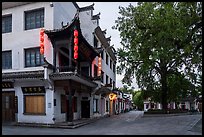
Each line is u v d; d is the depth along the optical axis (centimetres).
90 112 2461
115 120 2392
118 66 2991
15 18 2031
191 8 1488
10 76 1838
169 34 1486
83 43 1944
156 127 1700
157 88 3116
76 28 1755
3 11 2067
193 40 1543
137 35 2022
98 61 2597
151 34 1692
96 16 2817
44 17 1934
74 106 2245
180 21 1477
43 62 1903
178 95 3244
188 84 3103
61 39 1848
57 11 1978
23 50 1973
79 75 1794
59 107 1911
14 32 2022
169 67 2952
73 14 2345
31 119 1855
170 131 1476
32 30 1969
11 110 1922
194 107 5622
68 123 1756
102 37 2978
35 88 1855
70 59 1805
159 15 1583
